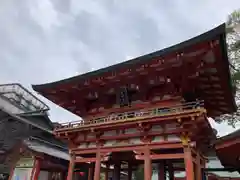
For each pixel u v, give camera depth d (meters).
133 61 14.93
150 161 13.85
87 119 19.12
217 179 23.61
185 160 12.86
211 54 12.67
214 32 11.45
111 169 21.02
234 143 9.93
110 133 16.09
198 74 14.05
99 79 16.75
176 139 13.69
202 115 12.45
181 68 14.23
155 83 15.94
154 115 13.67
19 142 25.28
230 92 16.08
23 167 23.77
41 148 26.67
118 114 17.52
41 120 37.25
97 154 16.08
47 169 26.30
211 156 25.67
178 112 12.96
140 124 14.09
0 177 25.81
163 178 17.20
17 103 48.66
